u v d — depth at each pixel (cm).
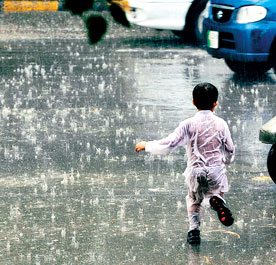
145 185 1320
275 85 2466
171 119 1923
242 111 2033
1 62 2941
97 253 954
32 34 3800
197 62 2958
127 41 3588
